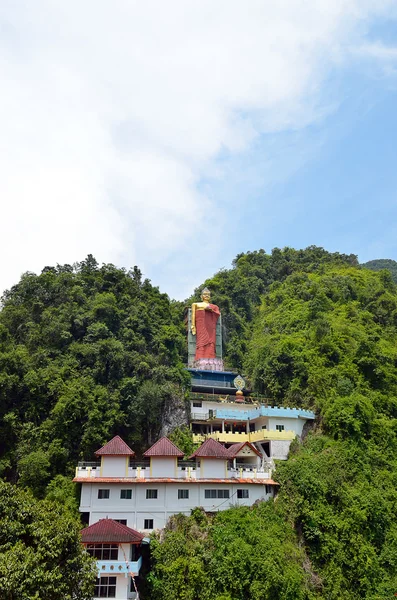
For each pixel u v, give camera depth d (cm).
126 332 6406
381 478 5422
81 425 5206
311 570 4488
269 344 7444
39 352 5750
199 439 5778
